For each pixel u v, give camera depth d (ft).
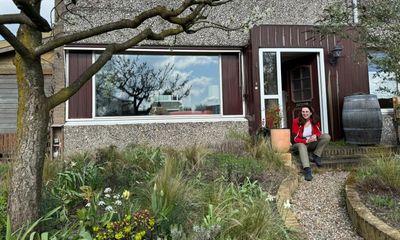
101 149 18.71
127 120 25.45
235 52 27.76
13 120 29.04
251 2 27.55
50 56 28.96
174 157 17.10
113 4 25.66
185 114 26.78
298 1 28.55
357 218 11.94
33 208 8.32
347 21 19.79
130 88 26.00
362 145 24.68
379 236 10.36
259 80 26.37
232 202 11.18
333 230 12.15
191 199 11.13
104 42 25.17
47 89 27.50
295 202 15.38
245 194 12.34
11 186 8.36
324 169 21.91
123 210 9.89
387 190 14.43
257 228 9.52
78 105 24.84
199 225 9.23
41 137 8.53
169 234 8.70
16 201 8.20
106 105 25.49
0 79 29.09
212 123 26.37
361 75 27.81
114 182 13.46
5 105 29.01
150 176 13.92
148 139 25.22
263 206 10.64
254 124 25.95
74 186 12.51
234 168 16.76
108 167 15.10
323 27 20.58
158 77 26.58
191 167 16.81
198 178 14.37
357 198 13.52
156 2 26.53
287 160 20.99
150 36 9.72
